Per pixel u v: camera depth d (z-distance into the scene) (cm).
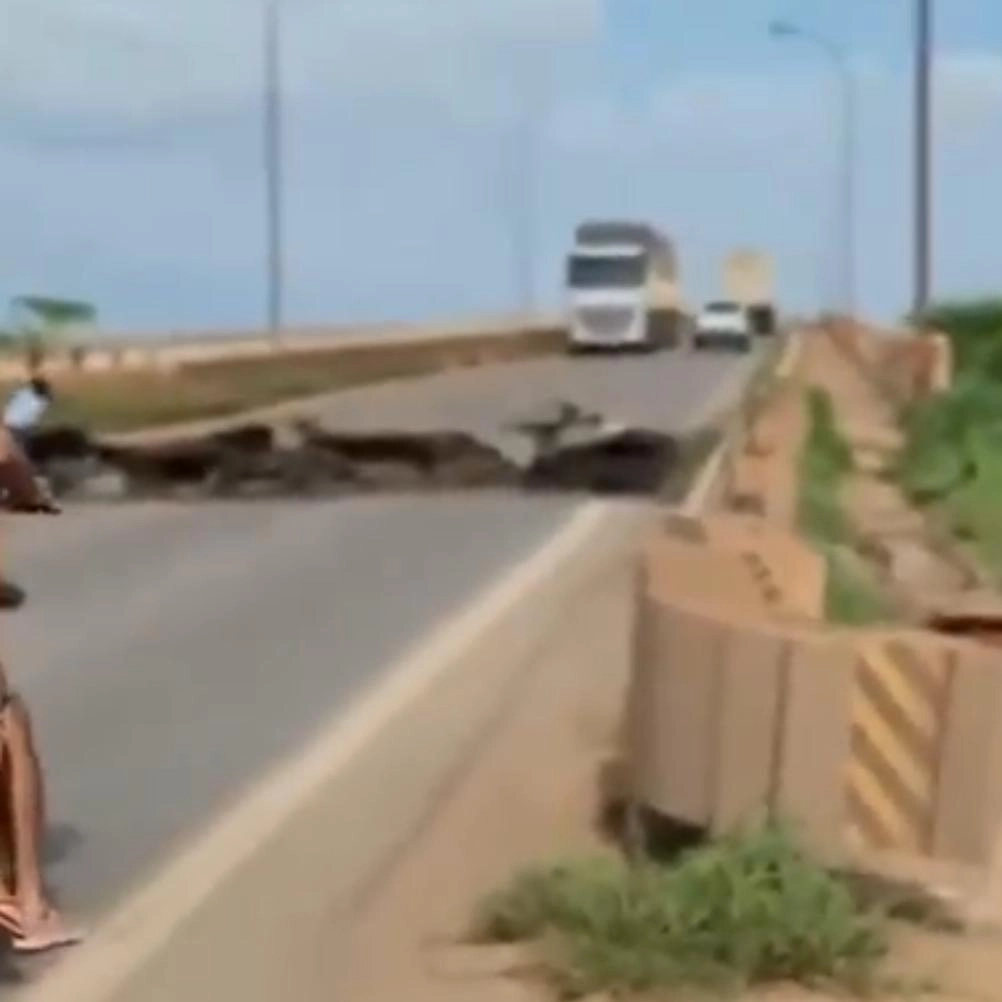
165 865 1355
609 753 1638
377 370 10338
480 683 1975
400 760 1655
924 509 3588
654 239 11369
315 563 2950
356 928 1214
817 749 1250
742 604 1370
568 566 2866
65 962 1154
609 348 11231
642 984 1096
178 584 2736
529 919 1181
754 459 3181
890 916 1211
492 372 10119
